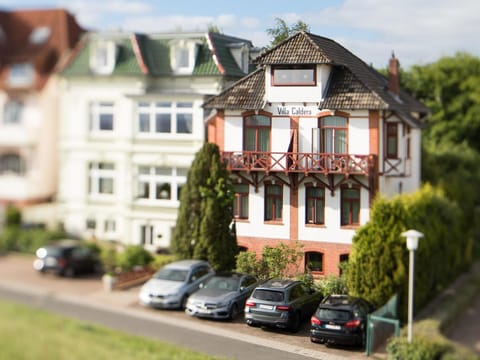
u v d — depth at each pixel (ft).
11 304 61.26
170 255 69.41
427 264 52.75
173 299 50.55
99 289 68.44
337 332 27.55
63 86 86.74
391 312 34.99
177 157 71.87
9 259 88.48
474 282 65.10
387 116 41.16
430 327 40.22
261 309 26.96
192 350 35.24
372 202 32.27
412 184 58.90
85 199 84.74
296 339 27.25
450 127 70.03
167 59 76.74
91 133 84.33
